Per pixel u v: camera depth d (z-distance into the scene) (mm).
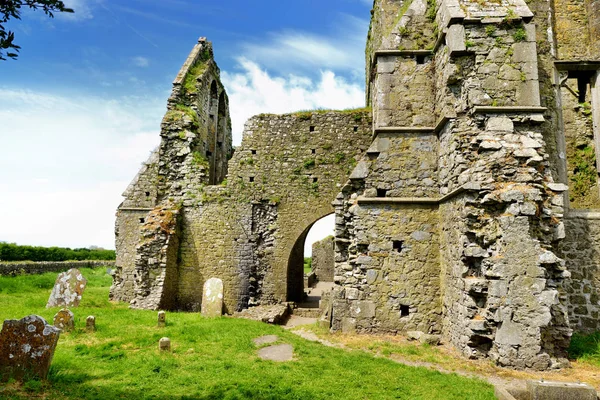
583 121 11906
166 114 17016
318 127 15977
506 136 8289
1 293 15961
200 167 16391
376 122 10297
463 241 8008
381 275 9539
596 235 9258
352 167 15578
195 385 6012
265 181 15898
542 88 9859
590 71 10492
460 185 8258
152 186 17797
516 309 7281
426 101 10055
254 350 8148
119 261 17156
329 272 31453
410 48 10250
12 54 4309
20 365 5824
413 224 9656
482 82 8570
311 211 15562
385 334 9336
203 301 12578
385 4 12305
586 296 9086
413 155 9898
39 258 30531
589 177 11508
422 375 6629
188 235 15969
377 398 5645
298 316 15227
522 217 7504
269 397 5559
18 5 4344
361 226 9734
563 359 7383
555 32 10750
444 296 9141
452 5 8984
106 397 5430
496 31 8711
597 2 10625
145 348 8117
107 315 11703
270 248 15586
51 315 10961
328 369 6891
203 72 18812
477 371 7098
